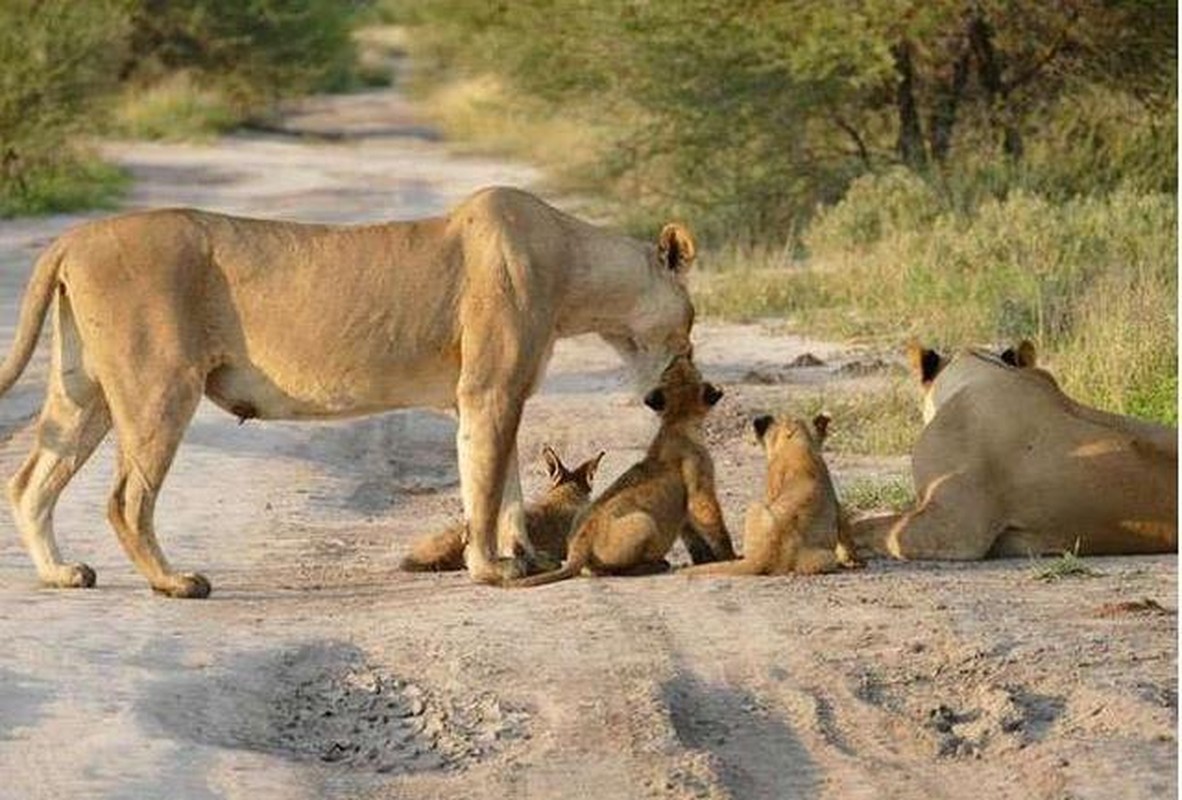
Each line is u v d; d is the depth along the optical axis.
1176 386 19.19
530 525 14.52
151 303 13.47
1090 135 36.25
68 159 48.78
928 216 33.00
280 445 19.78
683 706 11.04
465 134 63.31
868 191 33.81
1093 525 14.30
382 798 9.75
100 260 13.51
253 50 72.88
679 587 13.20
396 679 11.46
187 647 11.92
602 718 10.76
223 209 45.31
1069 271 25.52
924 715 10.91
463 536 14.49
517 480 14.05
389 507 17.77
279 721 10.89
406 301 13.73
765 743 10.55
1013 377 14.52
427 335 13.80
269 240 13.74
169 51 71.94
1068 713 10.85
